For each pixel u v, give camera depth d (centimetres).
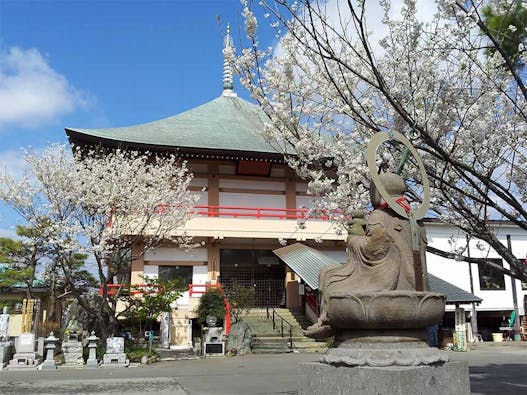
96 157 2783
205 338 2400
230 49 1026
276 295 3244
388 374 545
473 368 1741
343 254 3303
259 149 3195
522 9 855
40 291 3512
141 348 2303
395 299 579
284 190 3409
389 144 995
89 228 2288
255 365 1956
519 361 1978
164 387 1436
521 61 916
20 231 3042
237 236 3062
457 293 2794
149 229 2706
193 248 3050
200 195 3278
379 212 644
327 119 1126
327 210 1305
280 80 1075
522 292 3328
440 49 953
